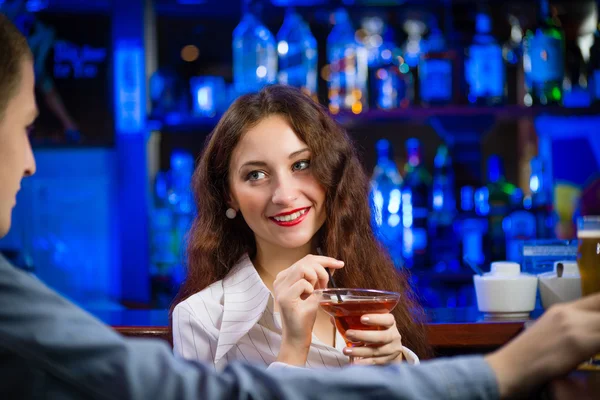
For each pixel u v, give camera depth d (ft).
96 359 2.66
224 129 5.66
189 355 5.38
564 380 3.35
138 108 10.63
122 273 10.66
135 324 6.29
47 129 11.08
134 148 10.66
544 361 2.76
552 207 10.87
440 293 10.66
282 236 5.45
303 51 10.69
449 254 10.61
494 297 6.27
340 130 5.81
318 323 5.58
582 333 2.76
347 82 10.59
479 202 10.78
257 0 10.62
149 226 10.79
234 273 5.76
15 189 2.93
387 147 10.52
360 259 5.94
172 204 10.81
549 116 10.57
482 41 10.69
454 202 10.82
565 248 6.83
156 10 11.10
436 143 11.27
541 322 2.85
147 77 10.94
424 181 10.98
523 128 11.14
